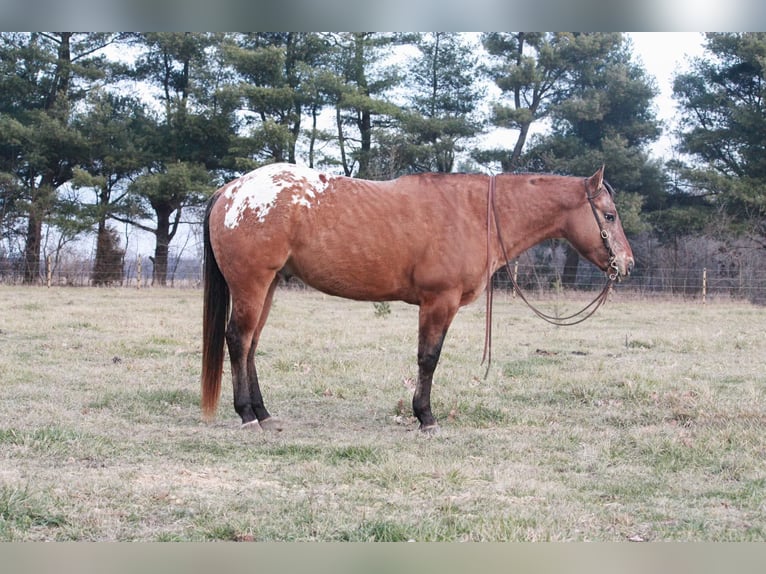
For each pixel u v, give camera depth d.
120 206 31.17
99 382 8.67
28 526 4.34
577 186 7.25
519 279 28.02
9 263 30.14
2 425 6.54
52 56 30.36
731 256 30.50
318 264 6.73
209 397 6.90
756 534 4.50
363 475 5.46
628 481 5.51
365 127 34.00
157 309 16.98
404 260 6.77
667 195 33.22
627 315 18.42
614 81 32.38
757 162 30.25
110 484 5.01
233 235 6.70
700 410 7.45
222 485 5.16
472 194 7.01
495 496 5.08
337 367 9.91
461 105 34.62
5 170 31.09
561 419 7.46
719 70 32.94
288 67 32.97
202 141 31.80
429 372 6.89
